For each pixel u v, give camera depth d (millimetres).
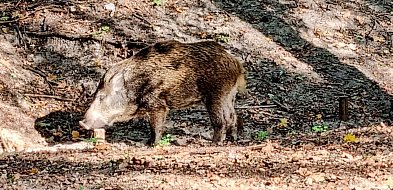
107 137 13859
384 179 9859
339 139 13242
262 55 18750
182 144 13336
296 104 16844
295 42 19734
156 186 9430
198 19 19516
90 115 12977
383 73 19188
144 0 19641
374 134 13727
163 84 12938
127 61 13133
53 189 9445
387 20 21844
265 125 15297
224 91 13336
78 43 17359
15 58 16500
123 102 13039
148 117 13211
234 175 10055
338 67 19016
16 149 13242
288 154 11688
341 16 21406
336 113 16453
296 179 9828
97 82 16312
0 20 17594
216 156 11609
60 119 14602
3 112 14070
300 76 18203
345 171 10328
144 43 17734
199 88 13156
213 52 13242
